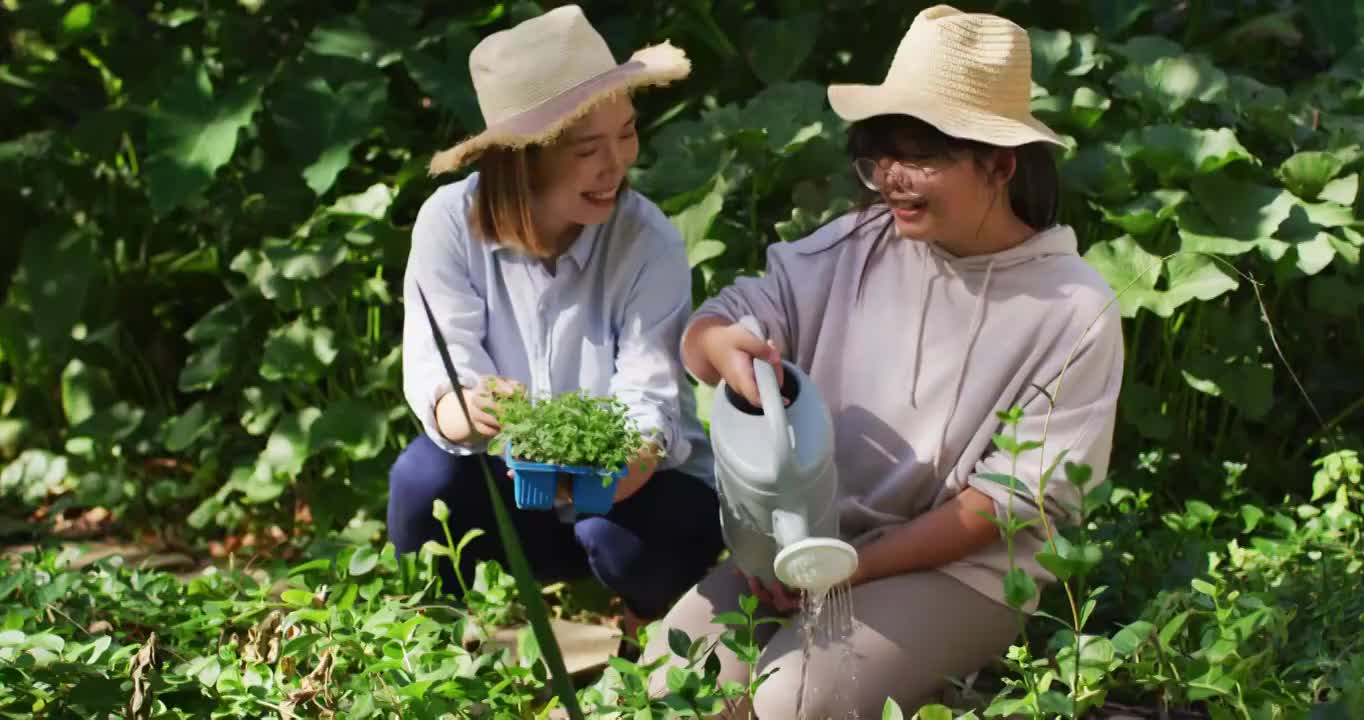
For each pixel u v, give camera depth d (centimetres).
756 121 368
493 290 283
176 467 408
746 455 238
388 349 382
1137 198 356
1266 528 341
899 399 259
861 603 252
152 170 388
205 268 415
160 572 358
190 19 430
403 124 420
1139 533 322
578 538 288
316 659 268
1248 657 254
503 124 256
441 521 283
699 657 247
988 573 254
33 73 452
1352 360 372
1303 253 342
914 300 259
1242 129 381
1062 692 256
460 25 403
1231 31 429
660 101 424
